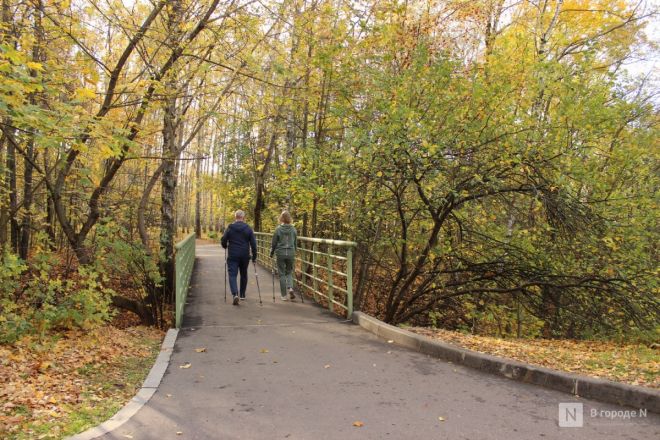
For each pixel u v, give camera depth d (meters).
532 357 6.20
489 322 14.24
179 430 3.93
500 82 9.66
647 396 4.22
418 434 3.80
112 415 4.35
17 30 8.00
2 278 7.54
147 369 6.16
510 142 9.36
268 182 20.62
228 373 5.54
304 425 4.02
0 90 5.50
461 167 9.81
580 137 10.15
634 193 11.50
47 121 5.86
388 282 14.13
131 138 9.96
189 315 9.11
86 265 9.02
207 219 60.47
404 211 10.94
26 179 11.31
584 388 4.62
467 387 4.94
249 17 9.61
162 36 9.65
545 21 14.09
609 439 3.64
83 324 8.13
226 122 12.56
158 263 12.47
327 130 12.96
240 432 3.88
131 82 9.43
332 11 10.70
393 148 8.88
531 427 3.90
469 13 11.06
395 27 10.51
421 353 6.36
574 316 12.02
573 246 11.41
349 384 5.09
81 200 11.21
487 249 11.77
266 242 18.38
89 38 9.76
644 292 10.77
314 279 11.08
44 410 4.44
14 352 6.47
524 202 11.44
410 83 9.55
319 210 13.78
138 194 16.20
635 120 12.09
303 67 12.02
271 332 7.68
